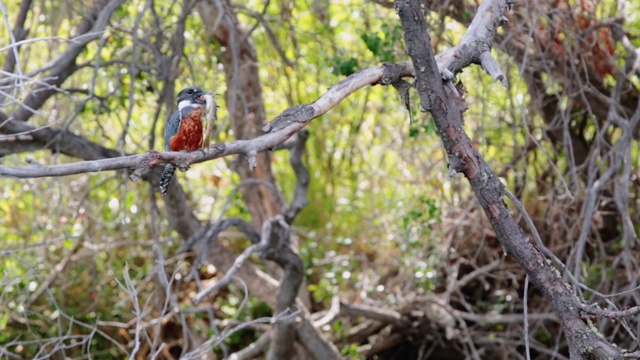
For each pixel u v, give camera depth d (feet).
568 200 40.55
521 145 42.01
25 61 41.32
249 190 44.55
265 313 47.60
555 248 41.24
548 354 46.14
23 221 48.80
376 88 51.52
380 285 47.01
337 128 53.78
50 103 45.50
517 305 46.44
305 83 48.03
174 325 47.73
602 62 38.63
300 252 49.19
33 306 46.73
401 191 51.13
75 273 47.75
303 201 38.17
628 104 40.40
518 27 34.96
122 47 39.55
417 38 22.38
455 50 25.17
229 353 48.32
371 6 43.75
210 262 42.01
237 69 36.73
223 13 35.70
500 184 23.62
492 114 44.68
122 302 43.88
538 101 38.60
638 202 43.01
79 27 37.40
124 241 47.21
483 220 43.65
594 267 41.42
